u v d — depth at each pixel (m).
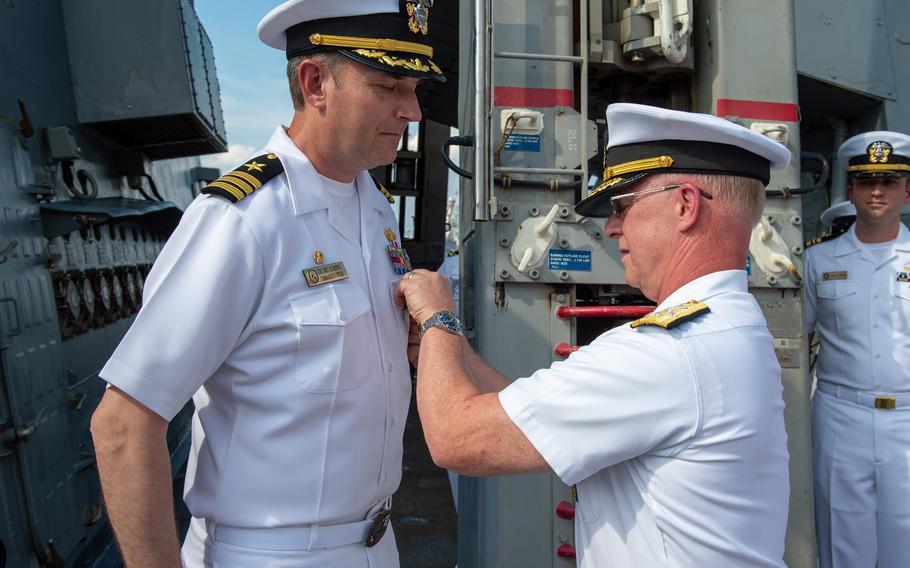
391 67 1.20
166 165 6.19
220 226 1.17
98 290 3.90
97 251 3.98
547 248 2.14
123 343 1.11
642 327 1.13
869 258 2.72
